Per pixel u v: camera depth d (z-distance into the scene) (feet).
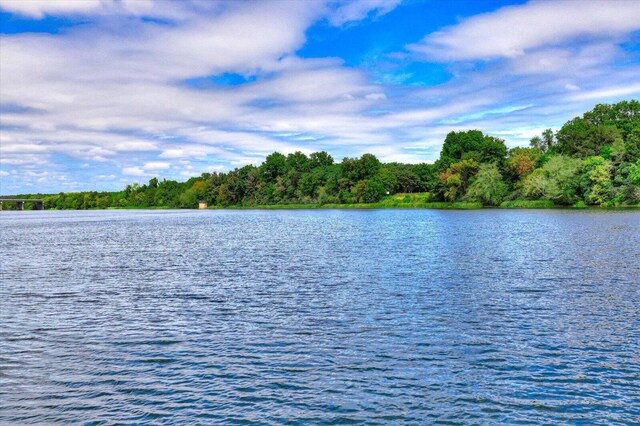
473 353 60.54
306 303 88.74
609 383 51.42
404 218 388.37
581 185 460.55
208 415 45.42
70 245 219.41
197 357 60.34
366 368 55.93
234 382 52.54
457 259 143.23
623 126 611.06
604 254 147.02
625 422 43.65
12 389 51.75
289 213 602.03
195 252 180.45
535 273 116.88
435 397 48.55
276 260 150.51
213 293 100.01
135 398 49.14
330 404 47.24
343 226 310.86
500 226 270.46
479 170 545.44
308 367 56.44
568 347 62.44
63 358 60.70
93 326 75.10
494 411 45.70
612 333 68.13
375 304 86.94
